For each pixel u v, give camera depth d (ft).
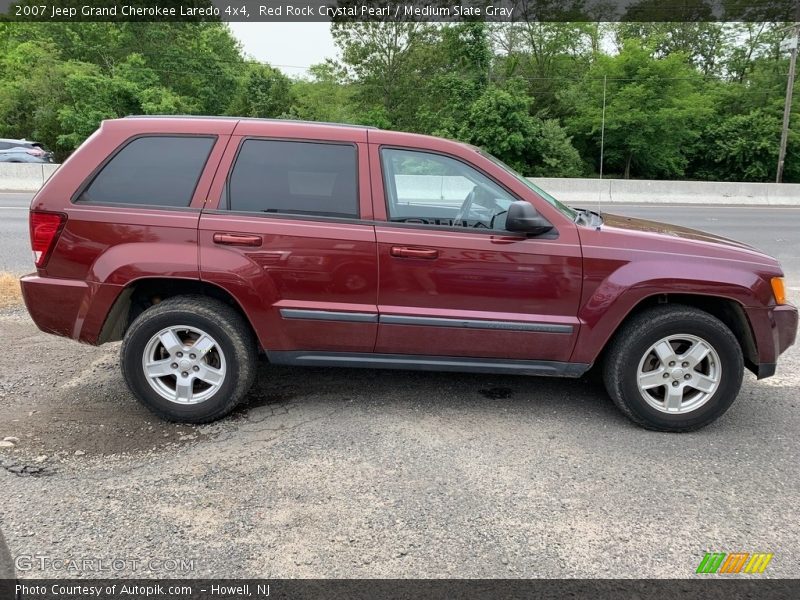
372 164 11.80
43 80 95.45
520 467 10.55
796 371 15.72
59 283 11.61
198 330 11.68
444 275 11.64
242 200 11.68
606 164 100.17
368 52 103.14
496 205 11.94
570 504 9.44
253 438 11.41
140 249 11.44
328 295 11.73
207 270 11.43
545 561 8.07
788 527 8.98
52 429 11.50
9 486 9.50
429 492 9.67
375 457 10.77
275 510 9.07
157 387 11.87
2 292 21.06
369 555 8.09
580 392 14.12
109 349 16.11
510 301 11.75
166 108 90.53
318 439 11.42
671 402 11.96
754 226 45.62
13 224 36.63
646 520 9.06
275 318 11.77
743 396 14.12
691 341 11.85
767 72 113.91
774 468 10.75
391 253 11.56
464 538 8.51
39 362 15.02
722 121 109.29
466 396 13.69
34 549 8.02
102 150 11.73
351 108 108.88
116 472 10.04
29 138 98.99
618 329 12.16
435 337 11.91
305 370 15.10
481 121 84.89
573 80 109.50
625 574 7.86
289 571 7.73
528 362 12.13
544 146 85.66
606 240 11.73
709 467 10.74
